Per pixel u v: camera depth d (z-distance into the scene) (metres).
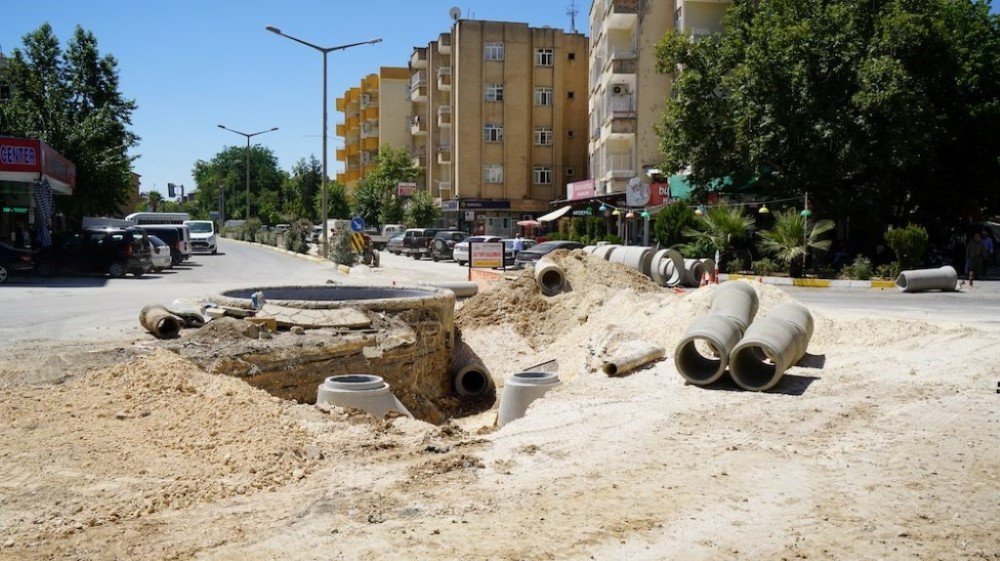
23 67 42.56
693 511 5.27
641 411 8.10
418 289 13.80
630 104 45.03
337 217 84.12
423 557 4.50
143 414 7.21
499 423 9.96
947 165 32.91
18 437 6.53
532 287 15.78
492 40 61.25
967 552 4.61
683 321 11.66
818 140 28.92
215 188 117.69
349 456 6.48
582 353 13.08
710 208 32.00
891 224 33.38
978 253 28.08
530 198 62.25
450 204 63.56
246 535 4.84
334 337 10.61
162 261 30.55
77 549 4.62
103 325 13.48
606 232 45.38
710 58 32.09
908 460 6.32
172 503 5.37
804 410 7.92
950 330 11.12
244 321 10.62
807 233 28.69
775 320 9.58
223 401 7.57
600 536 4.83
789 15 30.42
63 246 26.47
